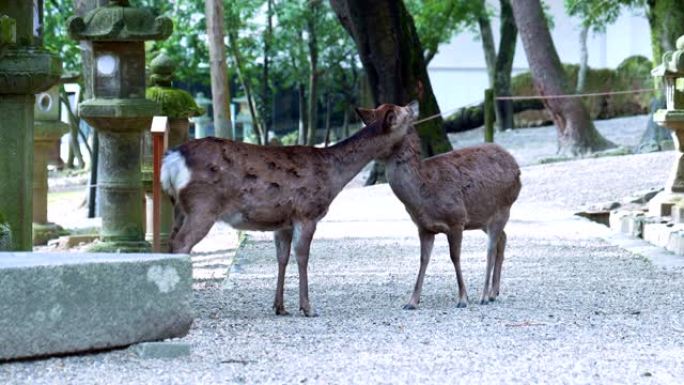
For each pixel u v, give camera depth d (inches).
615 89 1642.5
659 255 543.5
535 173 937.5
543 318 367.6
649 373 279.3
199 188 350.0
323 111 1672.0
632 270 492.7
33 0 387.5
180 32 1389.0
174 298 294.5
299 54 1483.8
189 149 352.8
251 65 1541.6
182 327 296.8
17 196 379.6
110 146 490.0
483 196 396.8
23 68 371.2
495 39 1844.2
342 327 347.6
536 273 484.1
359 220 741.3
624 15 1786.4
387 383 266.2
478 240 615.8
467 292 430.3
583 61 1631.4
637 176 883.4
